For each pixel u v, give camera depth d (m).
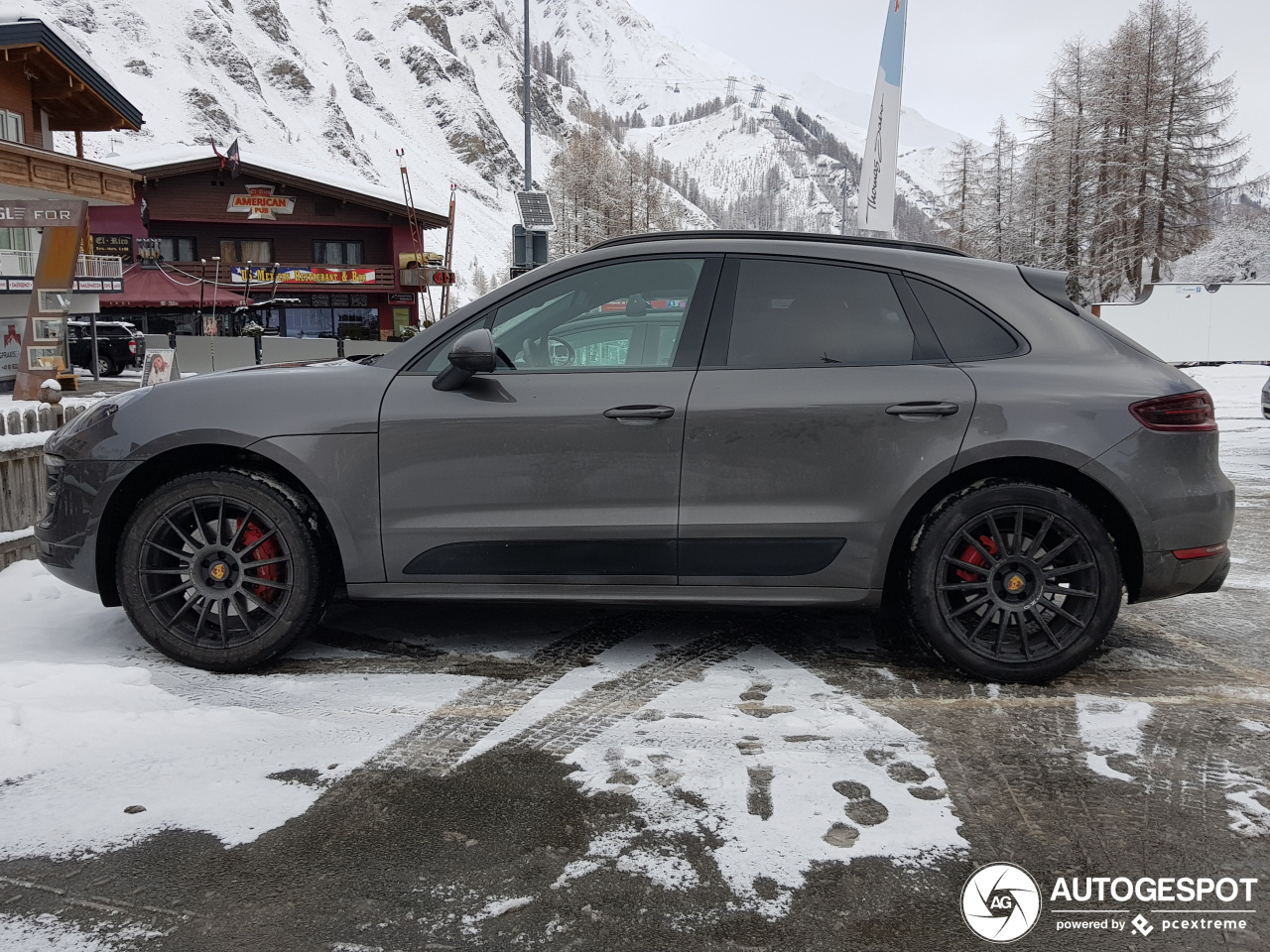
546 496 3.22
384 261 45.59
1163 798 2.43
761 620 4.00
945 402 3.12
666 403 3.17
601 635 3.78
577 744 2.73
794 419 3.15
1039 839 2.23
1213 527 3.12
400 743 2.74
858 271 3.32
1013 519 3.18
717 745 2.72
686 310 3.30
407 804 2.38
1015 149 60.38
